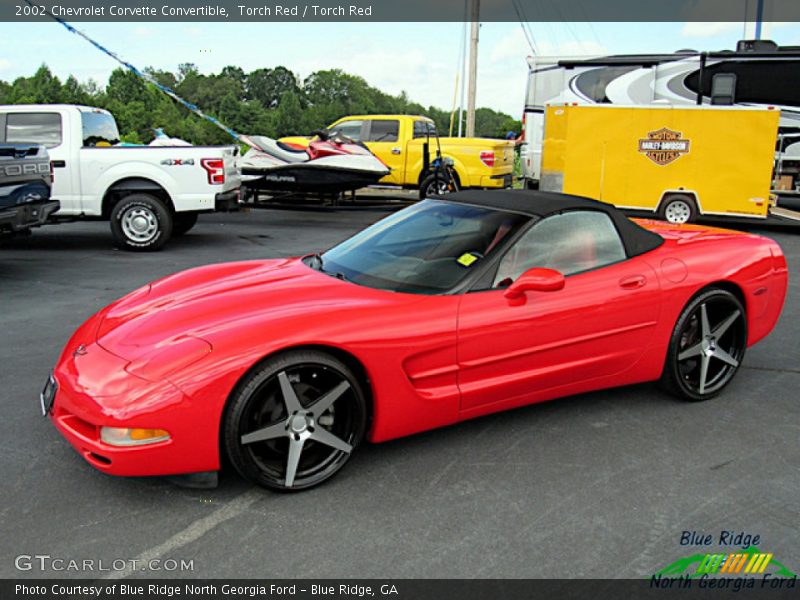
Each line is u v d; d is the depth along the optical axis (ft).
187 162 30.60
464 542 8.95
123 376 9.28
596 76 48.03
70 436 9.60
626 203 40.60
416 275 11.60
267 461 9.98
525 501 9.96
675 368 13.38
